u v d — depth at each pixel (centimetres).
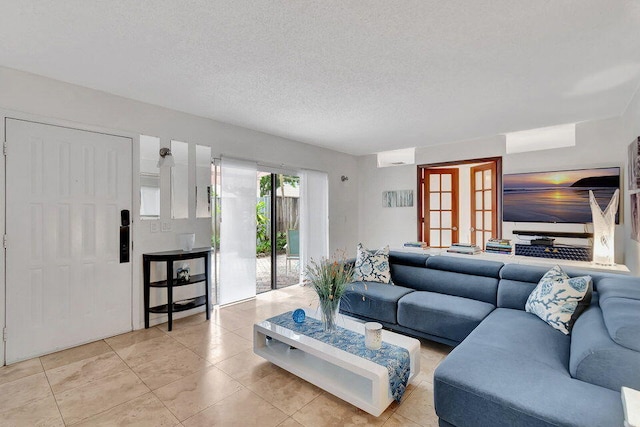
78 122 283
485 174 505
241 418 186
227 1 168
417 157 543
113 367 245
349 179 604
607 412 126
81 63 241
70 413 190
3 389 214
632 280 225
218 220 392
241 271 414
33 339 260
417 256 357
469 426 154
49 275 268
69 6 173
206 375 234
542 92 292
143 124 325
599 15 177
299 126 411
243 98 312
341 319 265
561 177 400
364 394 191
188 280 339
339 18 182
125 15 181
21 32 198
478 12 176
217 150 389
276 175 477
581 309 217
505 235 450
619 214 362
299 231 518
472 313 257
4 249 246
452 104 325
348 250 596
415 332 287
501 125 402
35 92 260
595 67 242
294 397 207
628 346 145
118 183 308
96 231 295
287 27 192
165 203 344
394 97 307
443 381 163
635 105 291
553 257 384
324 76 261
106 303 301
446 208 546
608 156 369
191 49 220
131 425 179
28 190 258
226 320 349
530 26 189
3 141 246
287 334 233
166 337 303
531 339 199
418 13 177
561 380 153
